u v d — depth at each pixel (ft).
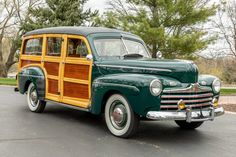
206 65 86.28
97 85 23.77
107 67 24.14
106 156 18.84
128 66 23.41
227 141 23.15
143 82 21.09
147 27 62.23
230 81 89.25
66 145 20.72
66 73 27.17
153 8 67.51
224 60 82.12
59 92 27.86
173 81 21.68
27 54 32.55
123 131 22.61
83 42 26.05
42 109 30.96
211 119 23.08
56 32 28.68
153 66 22.52
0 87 57.26
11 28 132.67
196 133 25.30
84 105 25.31
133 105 21.62
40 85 29.73
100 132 24.30
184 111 21.70
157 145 21.44
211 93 23.44
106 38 26.37
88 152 19.45
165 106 21.31
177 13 65.67
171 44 63.36
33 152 19.13
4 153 18.81
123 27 64.44
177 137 23.79
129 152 19.71
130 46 27.30
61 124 26.63
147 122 28.94
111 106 23.48
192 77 22.18
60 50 27.99
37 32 31.24
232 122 30.19
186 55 66.44
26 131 23.97
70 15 90.68
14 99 40.27
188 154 19.79
